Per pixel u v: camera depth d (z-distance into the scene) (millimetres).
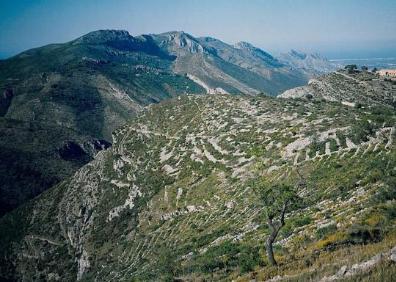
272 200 31672
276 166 70062
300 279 23641
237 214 64500
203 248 56844
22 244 132250
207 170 90000
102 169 132625
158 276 47438
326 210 42625
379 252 22688
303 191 55562
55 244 123688
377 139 62312
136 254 79188
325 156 64688
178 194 88938
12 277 124000
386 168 47875
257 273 30000
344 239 29734
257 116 106312
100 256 93125
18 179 197750
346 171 55094
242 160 84250
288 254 33656
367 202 37250
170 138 120312
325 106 108875
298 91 157375
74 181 142250
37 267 119312
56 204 139500
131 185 110875
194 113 128875
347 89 151125
